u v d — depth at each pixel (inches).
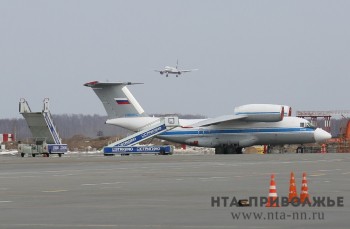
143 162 4522.6
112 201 1803.6
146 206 1669.5
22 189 2261.3
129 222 1369.3
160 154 6855.3
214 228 1277.1
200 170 3371.1
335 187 2215.8
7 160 5354.3
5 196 1995.6
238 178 2714.1
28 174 3218.5
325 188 2174.0
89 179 2763.3
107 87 6973.4
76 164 4340.6
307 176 2810.0
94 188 2266.2
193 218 1423.5
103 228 1286.9
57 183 2544.3
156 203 1738.4
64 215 1497.3
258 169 3412.9
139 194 2010.3
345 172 3102.9
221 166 3784.5
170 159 5093.5
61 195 2011.6
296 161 4414.4
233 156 5753.0
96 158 5610.2
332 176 2807.6
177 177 2819.9
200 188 2212.1
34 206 1699.1
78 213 1533.0
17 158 5959.6
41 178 2883.9
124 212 1544.0
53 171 3476.9
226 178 2721.5
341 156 5433.1
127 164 4220.0
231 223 1344.7
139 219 1414.9
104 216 1472.7
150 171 3334.2
